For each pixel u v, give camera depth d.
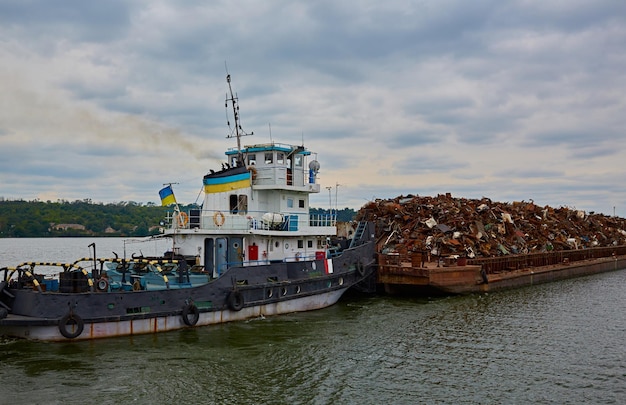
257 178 29.16
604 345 22.83
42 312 19.67
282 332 23.52
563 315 29.08
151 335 21.69
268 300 25.86
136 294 21.31
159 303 21.92
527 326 26.19
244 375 18.14
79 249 103.19
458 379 18.34
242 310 24.77
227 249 27.17
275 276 26.44
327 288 29.55
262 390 16.92
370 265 34.66
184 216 27.38
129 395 16.22
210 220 27.38
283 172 28.95
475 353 21.36
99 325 20.50
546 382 18.20
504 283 38.56
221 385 17.22
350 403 16.16
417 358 20.56
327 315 27.58
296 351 20.88
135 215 142.38
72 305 19.98
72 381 17.06
